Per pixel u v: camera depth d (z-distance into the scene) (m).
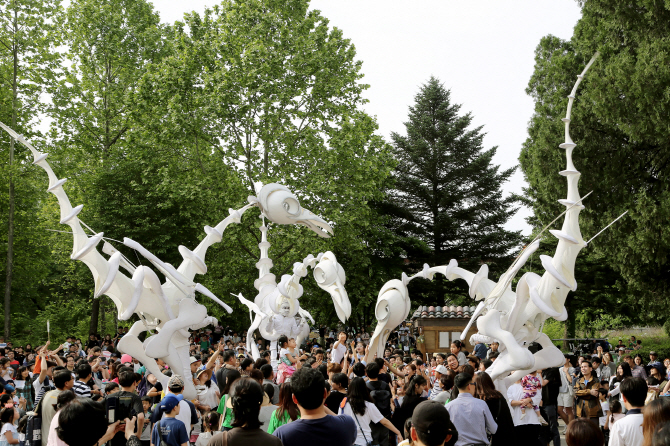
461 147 49.00
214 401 10.40
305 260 17.97
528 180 30.44
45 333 35.19
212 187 30.80
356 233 33.44
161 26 36.84
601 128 24.97
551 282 11.09
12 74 31.03
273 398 8.15
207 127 30.78
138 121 31.48
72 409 3.90
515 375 10.78
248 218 30.08
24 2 30.62
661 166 24.45
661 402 4.15
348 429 4.59
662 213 22.02
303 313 18.31
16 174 29.69
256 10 31.06
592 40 25.86
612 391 11.19
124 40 35.16
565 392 12.02
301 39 30.94
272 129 30.78
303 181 31.02
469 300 48.66
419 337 23.47
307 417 4.58
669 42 21.88
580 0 27.45
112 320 43.72
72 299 41.47
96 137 36.06
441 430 4.13
